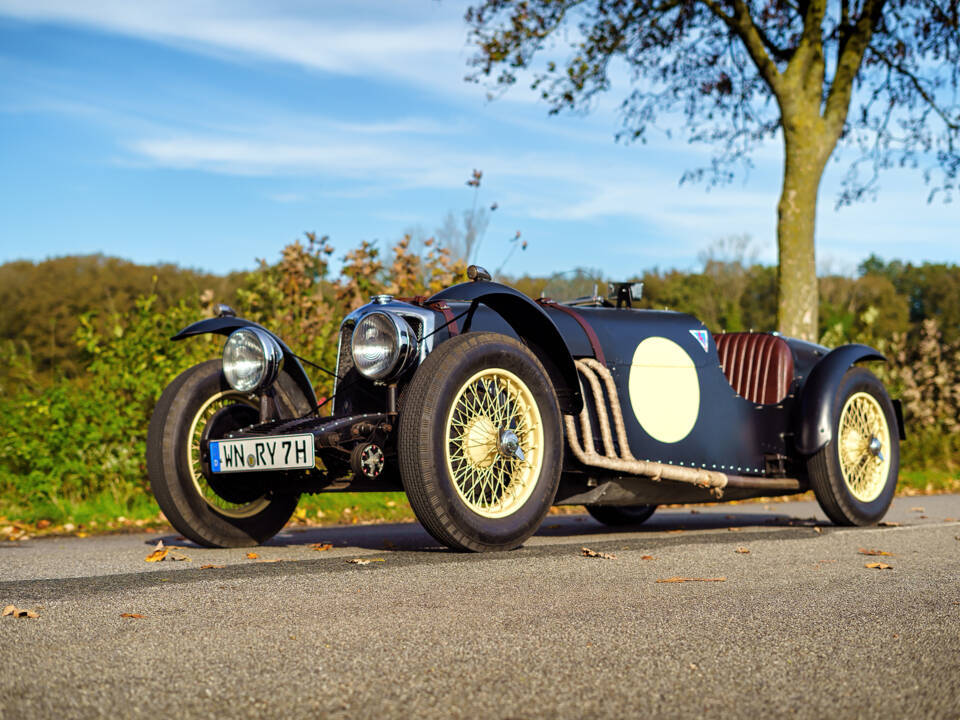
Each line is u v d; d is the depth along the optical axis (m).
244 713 1.62
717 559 3.44
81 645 2.08
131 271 23.64
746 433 4.70
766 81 9.98
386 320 3.53
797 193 9.67
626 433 4.27
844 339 11.23
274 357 3.84
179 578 3.00
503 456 3.62
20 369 6.61
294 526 5.43
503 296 3.70
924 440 11.08
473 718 1.60
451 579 2.93
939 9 9.98
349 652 2.00
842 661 1.98
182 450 3.88
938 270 52.94
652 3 10.71
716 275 44.03
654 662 1.95
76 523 5.52
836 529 4.71
